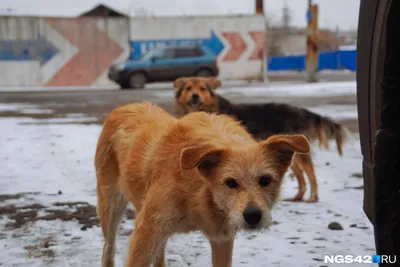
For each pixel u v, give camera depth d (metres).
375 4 2.98
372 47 3.05
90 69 35.06
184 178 3.62
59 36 34.41
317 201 6.82
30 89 32.06
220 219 3.62
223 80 36.72
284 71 58.72
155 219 3.68
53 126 14.57
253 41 36.91
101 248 5.09
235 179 3.36
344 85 27.75
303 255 4.75
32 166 9.29
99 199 4.67
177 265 4.64
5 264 4.63
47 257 4.83
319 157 9.90
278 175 3.56
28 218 6.14
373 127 3.06
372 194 3.04
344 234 5.32
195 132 3.80
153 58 30.42
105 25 35.03
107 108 19.42
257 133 7.85
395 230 2.96
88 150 10.89
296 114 7.87
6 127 14.48
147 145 4.07
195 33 36.19
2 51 33.75
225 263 3.97
